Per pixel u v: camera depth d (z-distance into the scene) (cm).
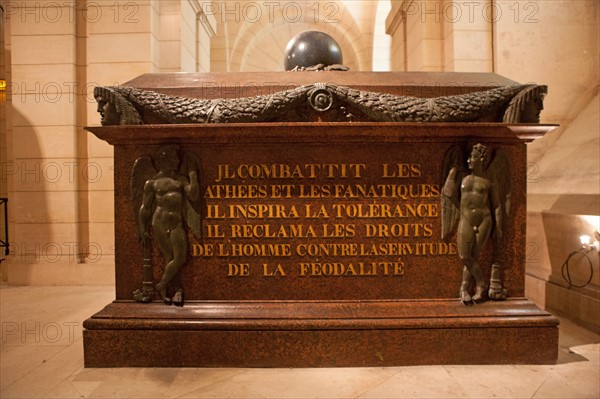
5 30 478
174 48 494
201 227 243
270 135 236
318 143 243
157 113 236
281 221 244
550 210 353
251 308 240
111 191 452
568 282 320
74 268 446
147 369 234
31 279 447
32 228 450
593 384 214
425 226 245
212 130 232
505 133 238
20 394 208
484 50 454
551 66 443
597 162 347
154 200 242
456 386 213
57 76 446
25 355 257
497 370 230
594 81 443
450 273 245
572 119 442
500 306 241
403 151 244
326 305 241
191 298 244
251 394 207
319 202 244
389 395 205
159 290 242
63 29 446
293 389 211
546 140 441
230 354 236
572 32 443
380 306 241
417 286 245
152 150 243
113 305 244
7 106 479
